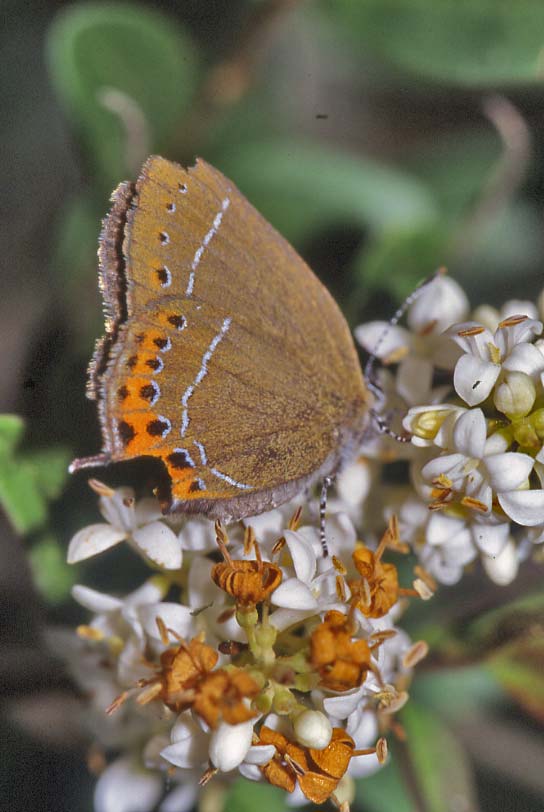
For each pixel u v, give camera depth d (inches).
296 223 7.2
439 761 6.5
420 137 7.4
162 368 6.2
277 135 7.4
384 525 6.5
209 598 6.2
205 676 6.0
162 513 6.3
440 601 6.8
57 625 6.6
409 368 6.5
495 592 6.5
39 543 6.6
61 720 6.8
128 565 6.8
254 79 7.3
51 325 7.0
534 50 6.7
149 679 6.1
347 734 6.1
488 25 6.7
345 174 7.2
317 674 6.1
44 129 7.6
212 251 6.2
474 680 7.0
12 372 7.2
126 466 6.7
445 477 6.2
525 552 6.4
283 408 6.4
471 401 6.2
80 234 7.1
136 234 6.1
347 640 6.0
